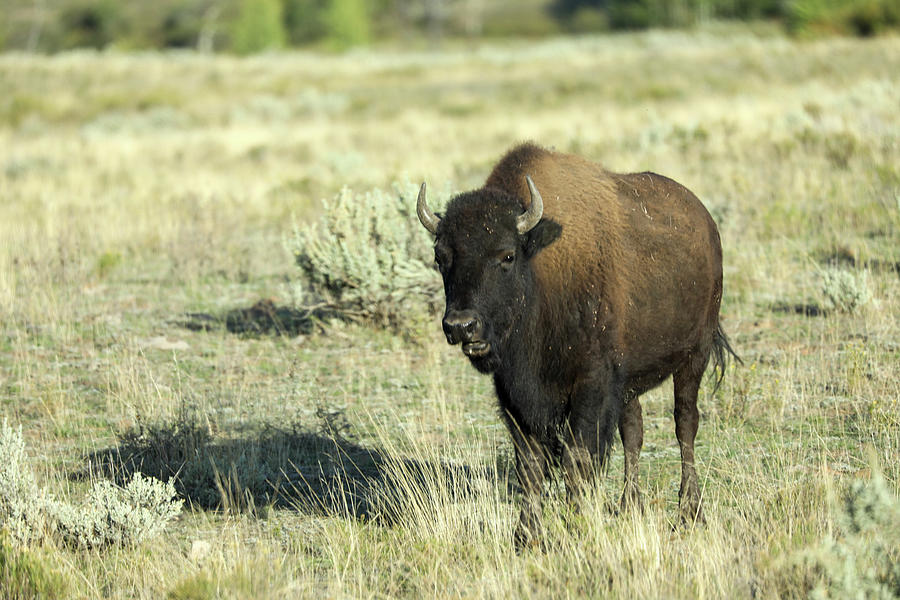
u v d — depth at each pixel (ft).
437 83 490.08
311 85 512.63
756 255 149.79
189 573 63.46
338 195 135.64
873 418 87.66
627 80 420.36
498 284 65.10
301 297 130.31
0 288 144.97
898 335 111.75
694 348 79.77
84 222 194.90
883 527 57.11
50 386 109.09
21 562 63.31
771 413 92.73
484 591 60.13
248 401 102.06
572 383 70.08
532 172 71.97
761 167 204.44
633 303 72.28
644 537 62.64
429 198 130.00
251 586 60.49
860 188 178.19
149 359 119.55
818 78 345.10
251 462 83.97
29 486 74.13
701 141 237.86
